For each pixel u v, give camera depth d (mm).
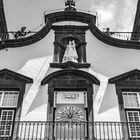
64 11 13664
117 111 10641
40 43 12703
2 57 12219
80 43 12719
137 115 10766
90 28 13227
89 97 10953
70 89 11242
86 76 11461
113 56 12328
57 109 10836
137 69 11766
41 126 9938
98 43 12766
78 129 10297
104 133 9859
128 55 12422
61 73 11531
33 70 11773
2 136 10016
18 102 10812
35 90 11125
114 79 11445
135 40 13414
